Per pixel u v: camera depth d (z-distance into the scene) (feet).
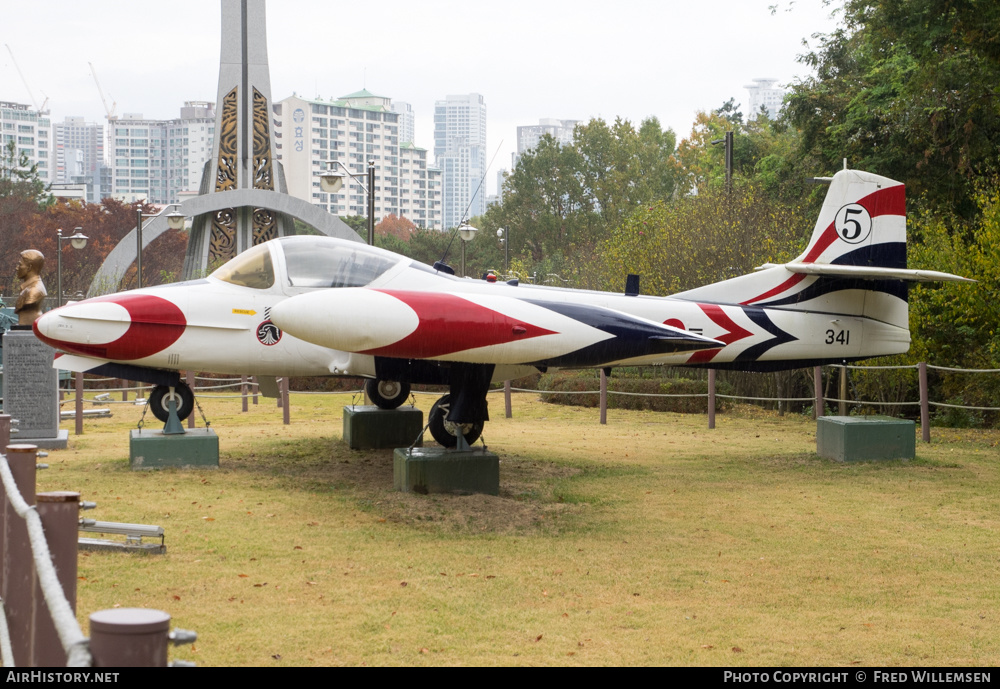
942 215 61.72
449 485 29.45
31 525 10.55
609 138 204.23
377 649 15.97
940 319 53.36
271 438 42.45
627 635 17.11
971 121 55.52
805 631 17.54
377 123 482.28
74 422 49.73
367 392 40.70
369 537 23.98
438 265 36.55
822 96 73.46
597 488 32.07
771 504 29.53
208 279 35.22
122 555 21.26
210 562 21.03
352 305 26.84
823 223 38.32
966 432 49.39
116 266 104.99
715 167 144.46
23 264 39.19
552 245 199.21
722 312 36.91
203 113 620.49
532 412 58.95
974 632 17.57
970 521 27.20
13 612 13.03
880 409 57.67
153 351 33.30
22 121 613.93
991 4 45.44
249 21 105.40
